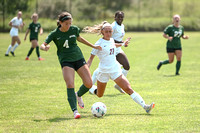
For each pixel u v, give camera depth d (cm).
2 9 12212
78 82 3769
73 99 2206
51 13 12875
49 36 2183
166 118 2155
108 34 2312
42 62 5384
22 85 3503
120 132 1839
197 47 8338
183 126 1959
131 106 2559
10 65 4969
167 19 14312
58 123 2058
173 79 3878
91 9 14250
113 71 2306
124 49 7844
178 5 15100
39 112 2378
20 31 11862
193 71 4559
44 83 3634
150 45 8731
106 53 2303
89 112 2392
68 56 2234
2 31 12075
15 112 2378
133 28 13550
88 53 6141
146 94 3020
